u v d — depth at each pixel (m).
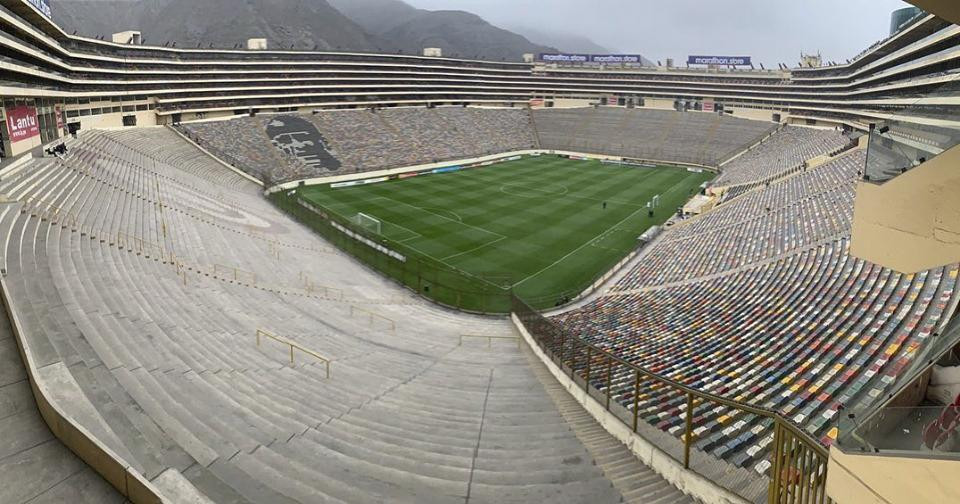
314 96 89.50
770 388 17.22
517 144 96.38
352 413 13.36
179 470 7.87
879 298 21.97
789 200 45.16
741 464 12.95
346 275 34.62
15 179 28.17
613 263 41.84
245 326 19.70
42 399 7.60
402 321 26.61
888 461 6.42
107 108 62.88
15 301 13.88
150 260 24.06
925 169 7.80
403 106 102.25
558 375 17.97
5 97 34.91
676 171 81.69
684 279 34.75
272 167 67.25
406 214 54.16
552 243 46.38
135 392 10.30
